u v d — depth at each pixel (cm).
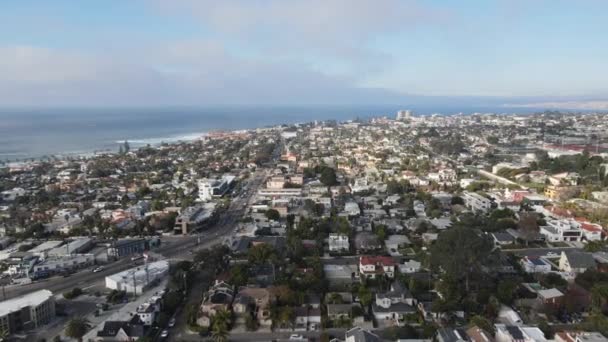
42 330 10319
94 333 9969
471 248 11112
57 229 18338
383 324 10212
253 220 19462
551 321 10031
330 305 10581
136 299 11819
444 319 10069
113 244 15600
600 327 9300
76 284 13162
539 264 13000
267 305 10488
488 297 10744
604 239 15725
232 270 12481
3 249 16400
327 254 15062
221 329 9638
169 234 18112
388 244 15450
